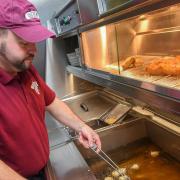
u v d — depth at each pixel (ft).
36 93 3.93
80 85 8.58
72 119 4.39
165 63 3.63
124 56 4.81
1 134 3.24
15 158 3.44
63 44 8.24
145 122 4.79
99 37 5.27
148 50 4.95
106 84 4.62
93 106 6.77
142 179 3.70
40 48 8.21
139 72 4.06
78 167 3.70
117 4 3.30
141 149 4.52
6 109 3.28
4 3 3.07
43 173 3.83
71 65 7.61
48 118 6.05
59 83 8.45
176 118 4.50
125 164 4.15
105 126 4.91
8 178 2.78
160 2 2.63
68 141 4.55
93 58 5.64
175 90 2.69
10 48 3.15
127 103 5.83
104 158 4.14
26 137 3.45
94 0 3.93
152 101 3.15
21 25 3.06
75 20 5.12
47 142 3.96
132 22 4.25
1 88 3.33
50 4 8.12
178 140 3.95
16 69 3.43
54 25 7.37
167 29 4.32
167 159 4.09
